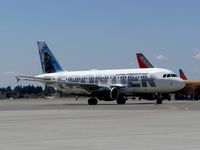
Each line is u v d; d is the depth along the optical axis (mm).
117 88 78812
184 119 36219
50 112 51125
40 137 23672
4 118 40250
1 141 21984
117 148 18953
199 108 56719
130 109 55844
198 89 119250
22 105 80750
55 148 19219
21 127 30188
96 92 76875
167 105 68312
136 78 77500
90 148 19062
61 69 88812
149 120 35375
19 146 19984
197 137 22969
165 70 76875
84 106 70250
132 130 27016
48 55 90000
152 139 22188
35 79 83125
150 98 80750
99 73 82125
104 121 34875
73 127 29703
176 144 20109
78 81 84438
